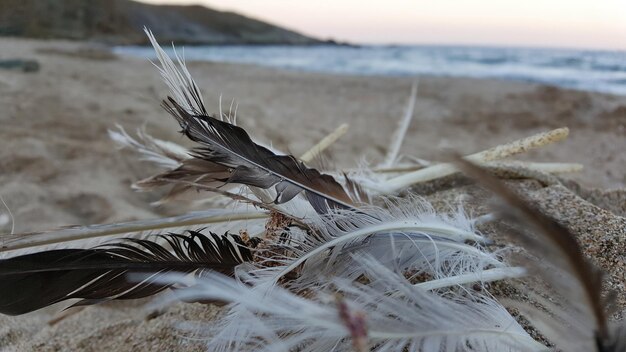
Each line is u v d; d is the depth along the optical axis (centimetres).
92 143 129
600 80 238
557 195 50
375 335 32
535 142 52
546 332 33
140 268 36
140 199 96
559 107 197
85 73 279
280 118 197
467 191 54
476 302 36
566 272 29
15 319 56
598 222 45
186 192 45
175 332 45
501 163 59
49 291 34
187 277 36
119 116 164
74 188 98
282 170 38
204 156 38
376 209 40
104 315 56
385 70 432
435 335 32
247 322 33
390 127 186
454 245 38
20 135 131
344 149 148
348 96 266
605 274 40
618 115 177
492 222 45
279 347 32
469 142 160
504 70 372
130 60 394
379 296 33
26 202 91
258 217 42
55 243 37
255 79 338
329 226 38
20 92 196
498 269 36
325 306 33
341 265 37
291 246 37
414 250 38
